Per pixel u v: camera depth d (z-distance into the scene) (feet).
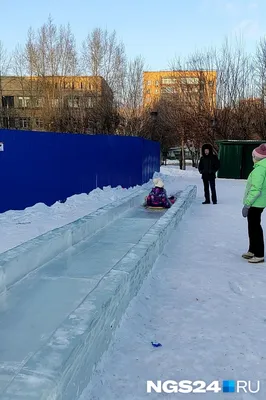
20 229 22.97
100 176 41.45
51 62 113.29
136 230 22.52
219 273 15.12
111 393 7.63
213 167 35.50
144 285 13.55
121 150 45.98
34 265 14.39
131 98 111.55
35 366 6.59
